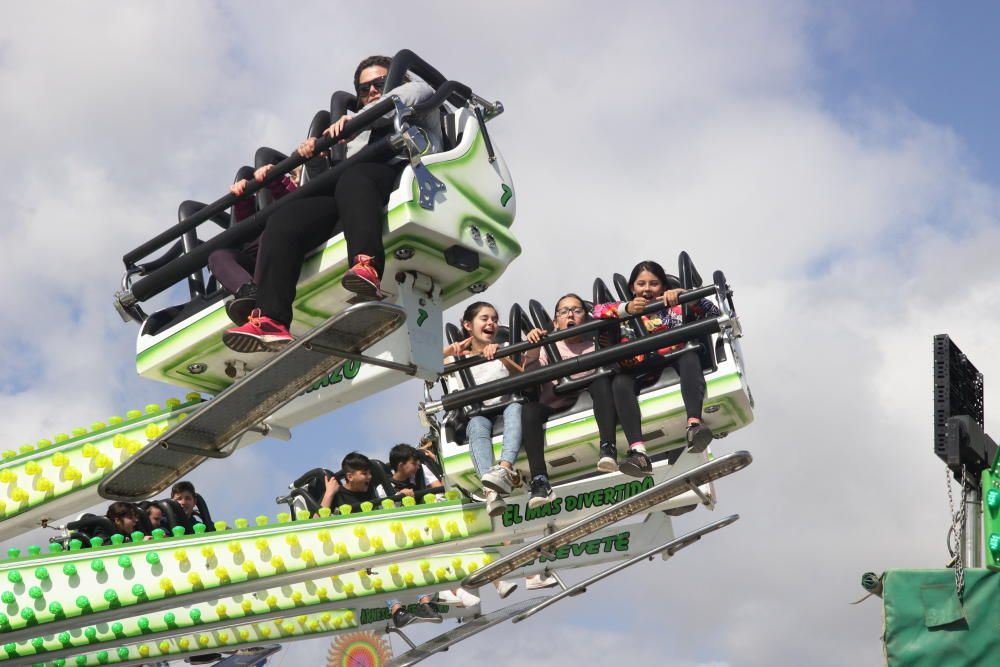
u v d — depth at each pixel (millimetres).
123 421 11398
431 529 11023
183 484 13234
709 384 10117
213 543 10648
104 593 10336
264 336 9164
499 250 9961
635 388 10398
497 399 11047
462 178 9812
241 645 14070
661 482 10766
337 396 10508
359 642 15484
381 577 12148
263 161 10180
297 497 12625
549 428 10648
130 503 12398
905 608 7000
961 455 7301
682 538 11781
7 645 11312
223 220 10914
